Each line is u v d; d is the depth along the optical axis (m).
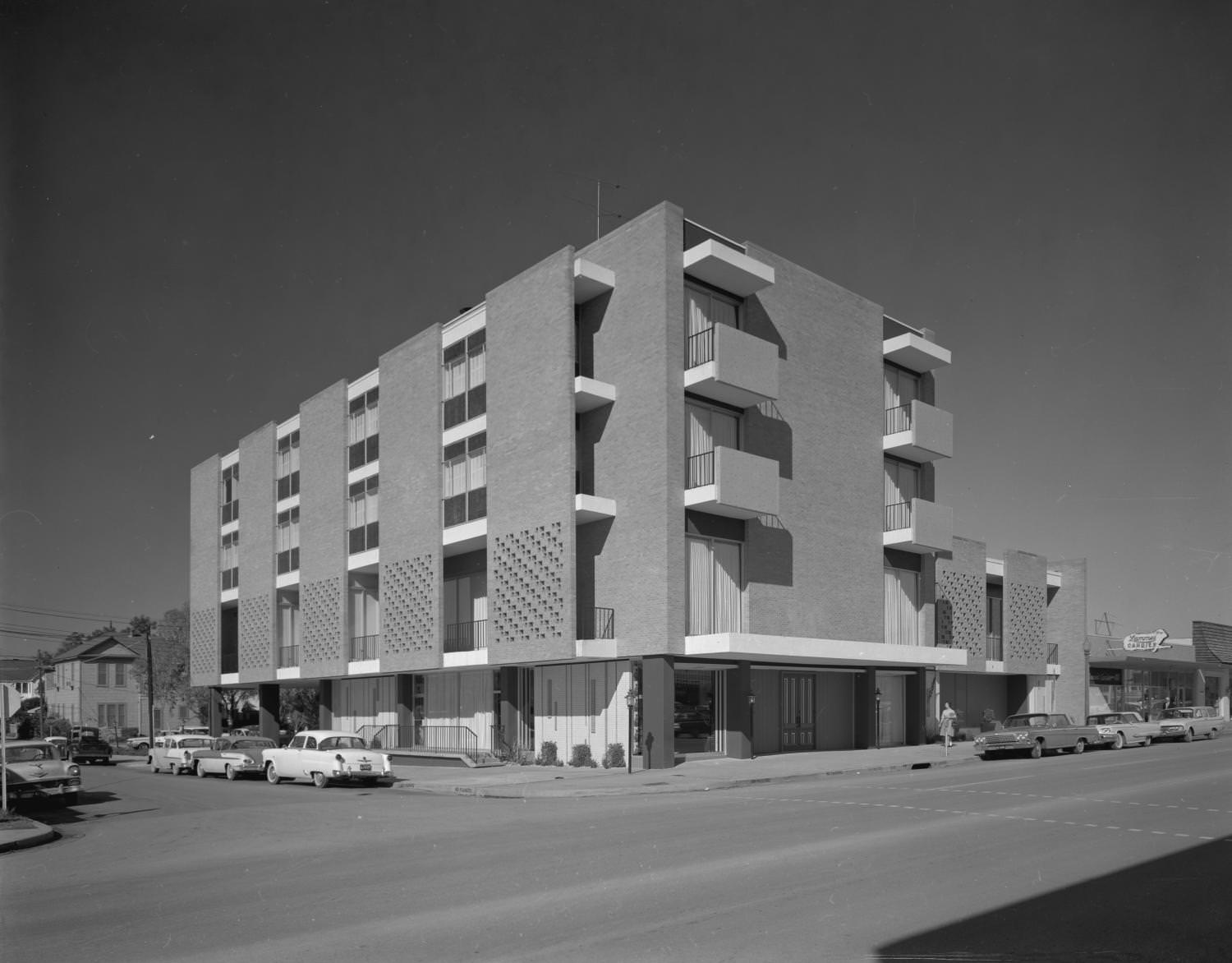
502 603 30.83
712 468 28.39
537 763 30.80
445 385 34.66
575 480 28.84
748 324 30.77
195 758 34.75
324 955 7.72
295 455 44.06
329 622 39.94
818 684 33.12
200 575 52.03
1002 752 32.09
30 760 22.95
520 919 8.69
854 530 33.44
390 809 19.31
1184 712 50.66
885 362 36.44
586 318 30.81
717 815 15.75
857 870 10.46
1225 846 11.91
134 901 10.33
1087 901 8.98
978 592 43.06
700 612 28.58
